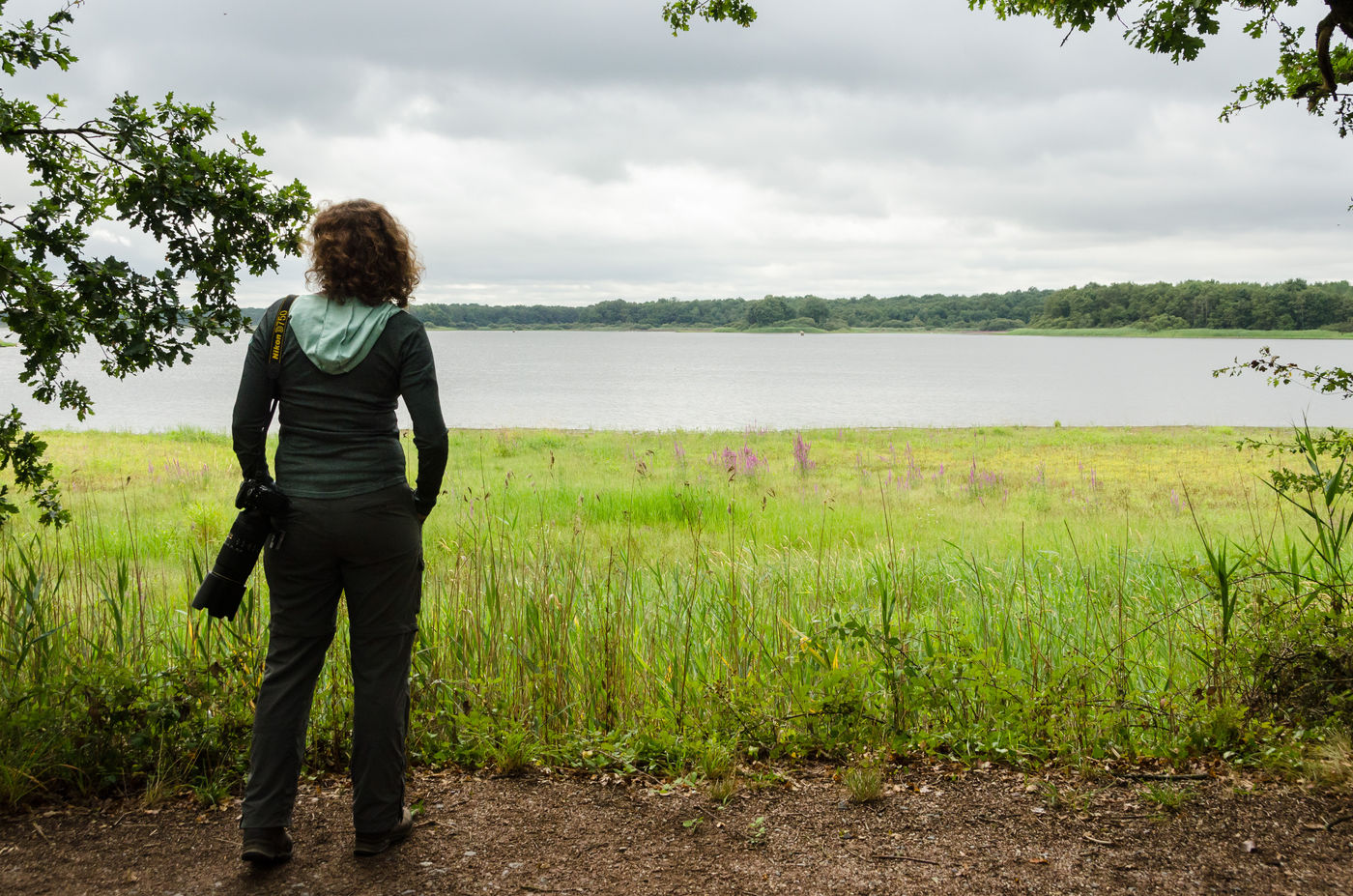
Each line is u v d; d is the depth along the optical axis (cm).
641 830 261
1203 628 387
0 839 253
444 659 363
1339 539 334
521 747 310
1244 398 5859
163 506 1207
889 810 273
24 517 959
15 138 311
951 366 10762
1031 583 598
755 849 249
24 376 322
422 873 235
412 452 1568
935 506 1347
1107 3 365
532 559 480
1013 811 270
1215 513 1233
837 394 6056
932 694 327
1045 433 3053
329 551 231
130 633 381
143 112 316
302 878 232
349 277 237
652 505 1177
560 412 4584
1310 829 252
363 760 240
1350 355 13625
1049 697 331
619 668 366
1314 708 313
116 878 232
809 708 327
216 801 278
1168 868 234
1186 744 308
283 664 238
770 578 535
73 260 309
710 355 14925
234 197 320
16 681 316
